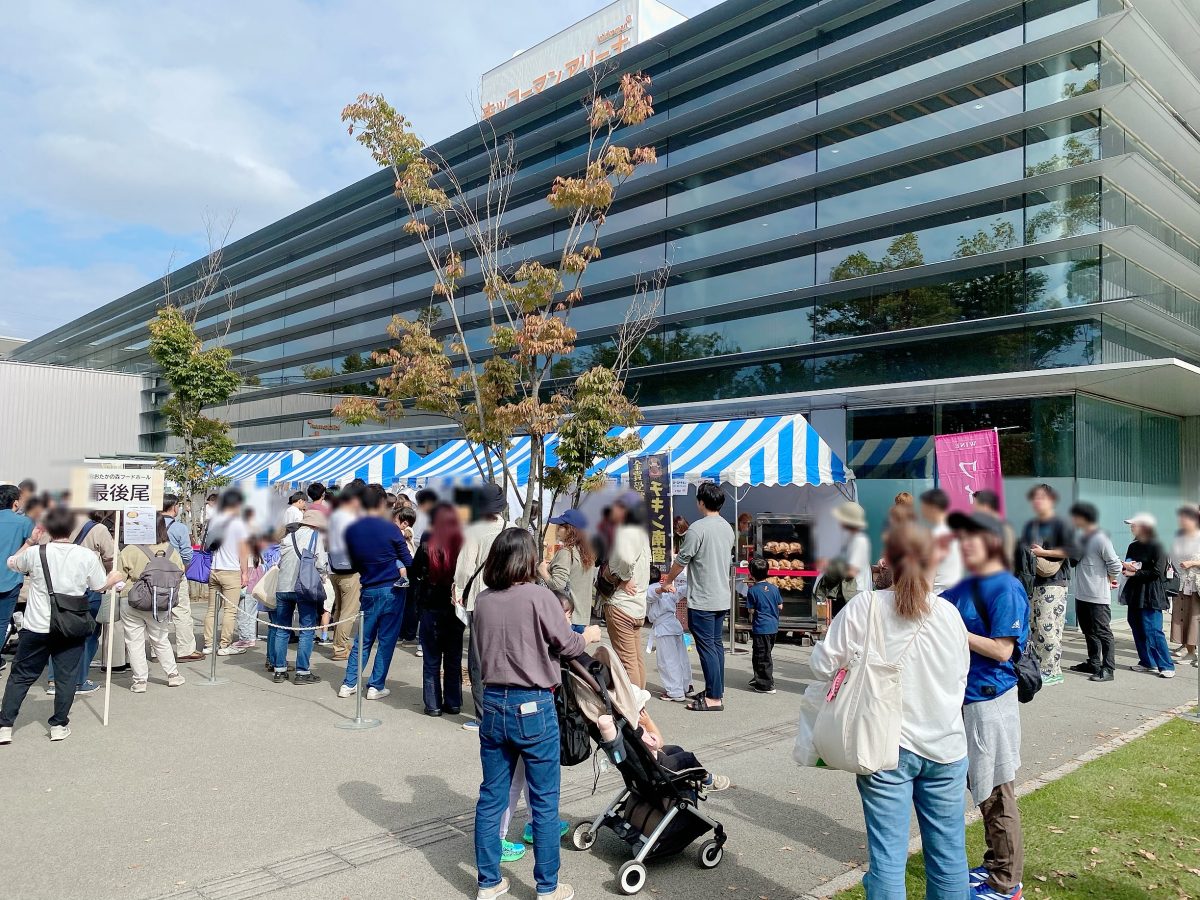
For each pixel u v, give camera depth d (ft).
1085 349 42.73
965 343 47.03
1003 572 11.93
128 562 27.30
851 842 15.20
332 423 94.73
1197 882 13.48
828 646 10.69
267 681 28.60
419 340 33.30
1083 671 31.37
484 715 12.68
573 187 33.99
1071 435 42.60
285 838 15.02
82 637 21.18
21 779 18.03
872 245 50.88
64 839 14.80
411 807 16.67
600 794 17.58
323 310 97.09
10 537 24.53
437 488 25.05
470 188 77.10
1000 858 12.26
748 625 37.04
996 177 45.68
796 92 54.90
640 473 35.63
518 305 35.14
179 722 22.95
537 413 30.99
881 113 50.67
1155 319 46.01
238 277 111.86
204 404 58.18
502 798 12.85
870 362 50.93
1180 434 56.49
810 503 43.21
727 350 57.88
